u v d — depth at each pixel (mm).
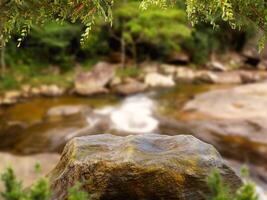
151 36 22031
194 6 2564
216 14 2666
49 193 2205
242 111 14406
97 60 23375
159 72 22562
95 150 3619
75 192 2197
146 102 17375
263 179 10156
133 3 21500
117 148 3627
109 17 2633
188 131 13422
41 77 20516
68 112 15375
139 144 3586
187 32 21578
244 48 27016
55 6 2643
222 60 25922
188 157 3383
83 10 2639
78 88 19125
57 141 12977
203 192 3260
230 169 3408
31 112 15898
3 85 18969
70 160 3557
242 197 2037
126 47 23609
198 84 21234
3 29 2660
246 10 2723
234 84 21250
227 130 12953
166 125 14141
